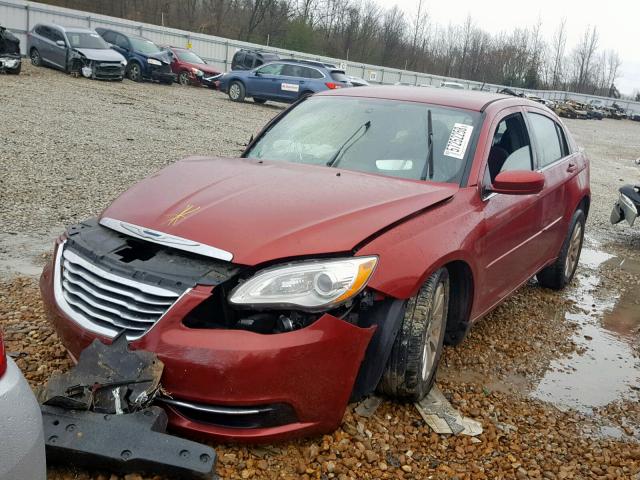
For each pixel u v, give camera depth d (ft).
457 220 11.99
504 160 15.05
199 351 8.91
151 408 8.73
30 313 14.17
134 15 188.44
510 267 14.94
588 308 19.97
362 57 230.07
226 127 51.93
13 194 24.79
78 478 8.63
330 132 14.64
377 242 10.23
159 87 80.79
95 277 9.91
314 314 9.47
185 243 9.78
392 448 10.48
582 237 21.52
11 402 5.98
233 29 207.00
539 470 10.54
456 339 13.29
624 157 80.02
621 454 11.50
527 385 13.99
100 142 37.86
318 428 9.69
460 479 9.96
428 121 14.38
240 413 9.04
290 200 10.93
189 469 8.21
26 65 77.66
